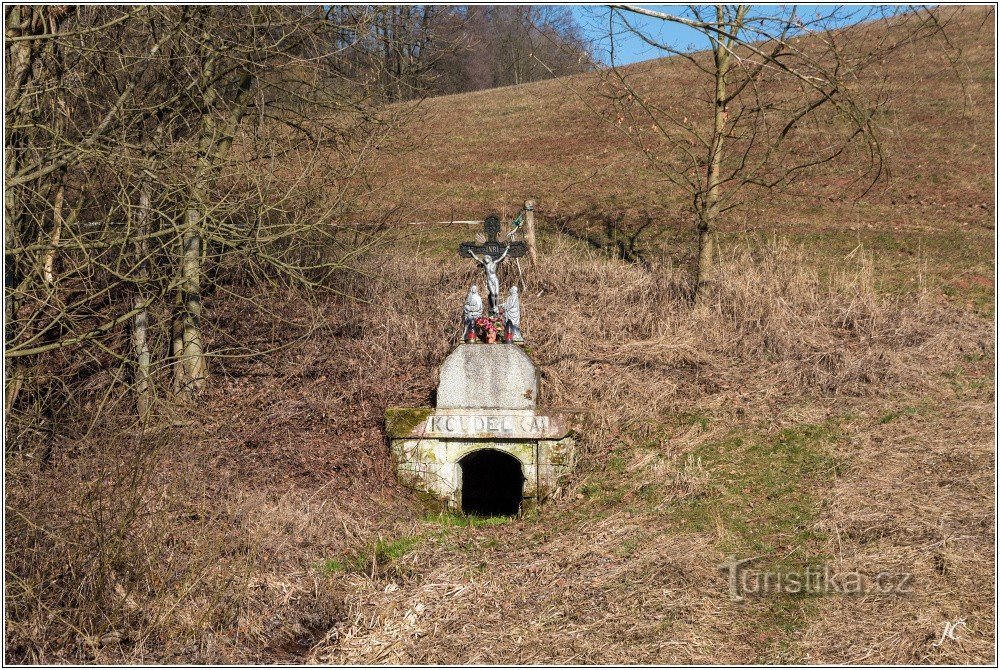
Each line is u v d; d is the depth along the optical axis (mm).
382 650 9266
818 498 11430
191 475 12164
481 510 13625
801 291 16562
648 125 27578
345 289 16844
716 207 16344
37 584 9281
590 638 9211
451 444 13008
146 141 12094
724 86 15883
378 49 14266
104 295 14992
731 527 11070
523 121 30609
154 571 10133
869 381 14242
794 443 12867
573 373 14664
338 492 12633
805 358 14875
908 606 9188
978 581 9438
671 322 15969
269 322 16266
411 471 13047
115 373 12078
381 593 10352
